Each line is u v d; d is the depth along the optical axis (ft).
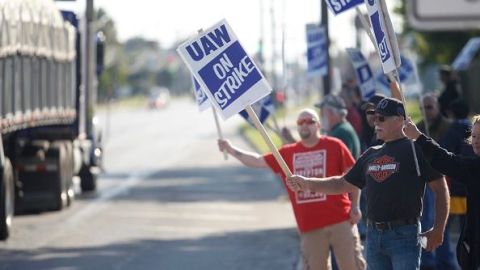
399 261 36.81
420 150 36.24
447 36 200.44
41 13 88.53
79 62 108.88
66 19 108.47
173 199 109.19
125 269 64.18
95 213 95.71
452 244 67.21
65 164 98.68
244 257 68.80
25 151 94.53
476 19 20.71
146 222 88.69
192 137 271.90
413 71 71.15
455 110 60.23
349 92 71.87
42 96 90.43
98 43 118.01
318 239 46.19
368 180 37.37
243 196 112.16
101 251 71.87
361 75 71.10
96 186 120.37
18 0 79.25
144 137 273.54
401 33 209.46
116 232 81.97
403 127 36.24
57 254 70.44
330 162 45.60
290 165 46.09
